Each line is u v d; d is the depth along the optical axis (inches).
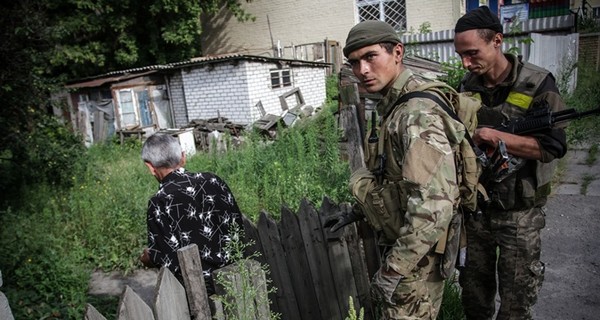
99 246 219.1
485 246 96.7
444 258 73.2
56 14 641.6
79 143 347.9
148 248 91.0
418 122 65.3
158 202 89.0
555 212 186.7
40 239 201.9
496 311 121.6
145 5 673.6
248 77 529.7
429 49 503.5
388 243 77.0
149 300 178.4
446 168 63.7
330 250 103.7
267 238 103.5
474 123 75.5
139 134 567.8
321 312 109.7
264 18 720.3
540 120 80.5
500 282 92.7
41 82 300.4
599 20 590.9
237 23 747.4
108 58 710.5
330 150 255.1
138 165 400.8
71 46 656.4
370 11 635.5
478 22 83.5
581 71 409.4
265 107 552.7
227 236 94.0
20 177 309.9
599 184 210.7
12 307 160.2
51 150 309.6
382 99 73.5
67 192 295.1
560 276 139.0
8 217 234.1
